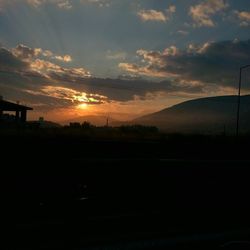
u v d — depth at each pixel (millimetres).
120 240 13352
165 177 18125
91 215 15016
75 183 15875
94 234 13797
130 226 14953
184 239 13922
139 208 16859
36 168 15586
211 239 14180
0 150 21109
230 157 30125
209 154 30734
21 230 12953
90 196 15820
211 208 18531
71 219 13555
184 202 18109
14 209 14469
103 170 16703
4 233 12812
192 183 18734
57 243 12812
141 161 17797
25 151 22016
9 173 15141
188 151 31219
